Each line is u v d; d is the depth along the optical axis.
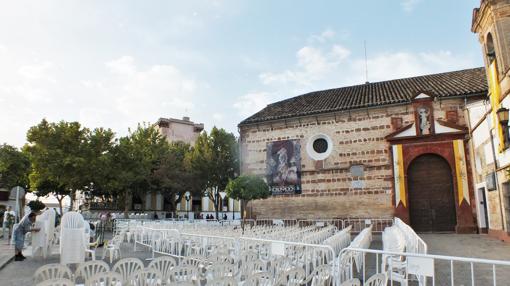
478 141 22.25
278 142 29.97
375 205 25.98
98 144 31.55
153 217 43.12
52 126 30.39
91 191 41.38
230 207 53.22
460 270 11.62
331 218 27.11
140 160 35.25
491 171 20.16
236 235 14.25
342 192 27.14
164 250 16.17
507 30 17.94
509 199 18.00
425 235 22.70
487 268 11.86
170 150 43.50
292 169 29.05
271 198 29.39
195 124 63.25
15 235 13.83
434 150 24.77
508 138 16.98
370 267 12.52
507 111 16.23
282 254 9.51
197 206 55.53
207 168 36.91
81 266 6.69
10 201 44.09
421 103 25.53
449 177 24.58
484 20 19.59
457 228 23.33
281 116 29.92
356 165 27.02
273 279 7.02
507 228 18.16
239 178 25.56
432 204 24.72
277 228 18.89
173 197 46.91
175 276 6.83
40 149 29.50
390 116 26.52
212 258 8.44
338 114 28.14
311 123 29.06
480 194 22.89
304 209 28.12
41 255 14.66
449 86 26.56
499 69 18.03
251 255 9.05
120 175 32.38
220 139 37.81
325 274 7.24
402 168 25.50
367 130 27.09
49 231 14.73
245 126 31.61
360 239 11.91
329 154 27.98
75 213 12.80
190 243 14.07
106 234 27.34
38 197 44.12
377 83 33.12
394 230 13.85
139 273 6.26
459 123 24.53
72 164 29.22
